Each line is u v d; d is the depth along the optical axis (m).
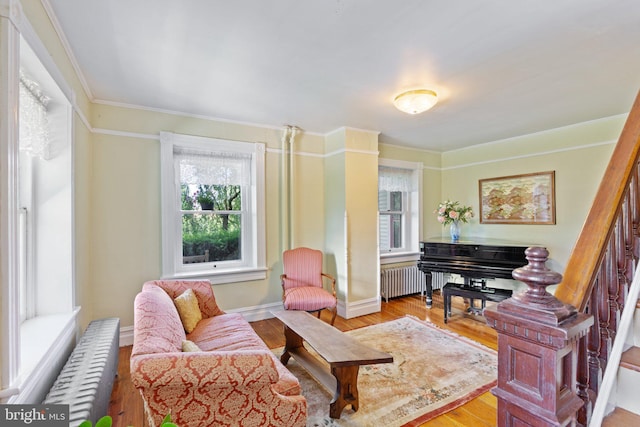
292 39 1.94
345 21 1.75
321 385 2.40
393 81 2.55
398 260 4.92
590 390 1.07
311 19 1.73
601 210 1.12
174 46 2.02
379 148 4.72
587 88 2.67
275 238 3.97
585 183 3.67
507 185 4.43
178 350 1.59
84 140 2.63
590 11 1.65
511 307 0.95
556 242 3.92
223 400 1.34
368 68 2.32
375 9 1.64
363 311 4.05
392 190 4.95
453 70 2.34
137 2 1.59
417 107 2.79
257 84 2.62
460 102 3.01
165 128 3.30
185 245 3.52
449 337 3.30
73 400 1.32
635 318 1.29
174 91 2.78
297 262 3.73
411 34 1.88
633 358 1.18
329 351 2.01
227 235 3.79
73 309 2.14
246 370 1.33
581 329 0.87
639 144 1.19
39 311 2.04
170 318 1.92
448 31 1.84
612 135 3.46
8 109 1.15
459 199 5.08
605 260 1.14
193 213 3.55
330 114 3.42
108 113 3.03
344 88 2.70
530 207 4.16
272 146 3.94
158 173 3.29
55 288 2.08
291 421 1.48
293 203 4.03
